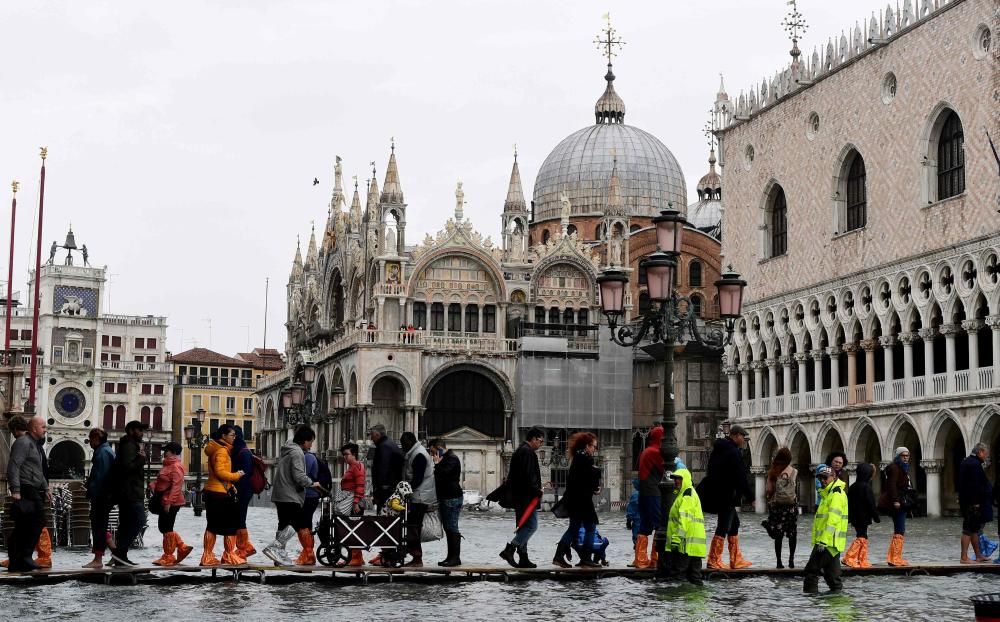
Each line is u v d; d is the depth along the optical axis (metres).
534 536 54.47
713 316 119.69
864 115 77.94
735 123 92.88
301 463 31.86
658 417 106.12
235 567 31.12
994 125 66.56
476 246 108.62
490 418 107.06
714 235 133.62
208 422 173.62
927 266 71.62
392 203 107.44
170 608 26.11
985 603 18.89
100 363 164.62
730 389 92.94
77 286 163.75
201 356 175.50
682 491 30.36
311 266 135.38
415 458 32.41
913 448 77.25
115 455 32.16
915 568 33.66
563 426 105.25
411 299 107.12
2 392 51.53
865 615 25.47
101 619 24.47
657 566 31.92
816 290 82.31
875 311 76.12
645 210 125.00
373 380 102.94
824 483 29.55
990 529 58.94
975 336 67.94
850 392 78.75
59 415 160.38
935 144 72.50
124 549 31.39
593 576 32.06
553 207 127.50
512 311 109.69
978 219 67.56
